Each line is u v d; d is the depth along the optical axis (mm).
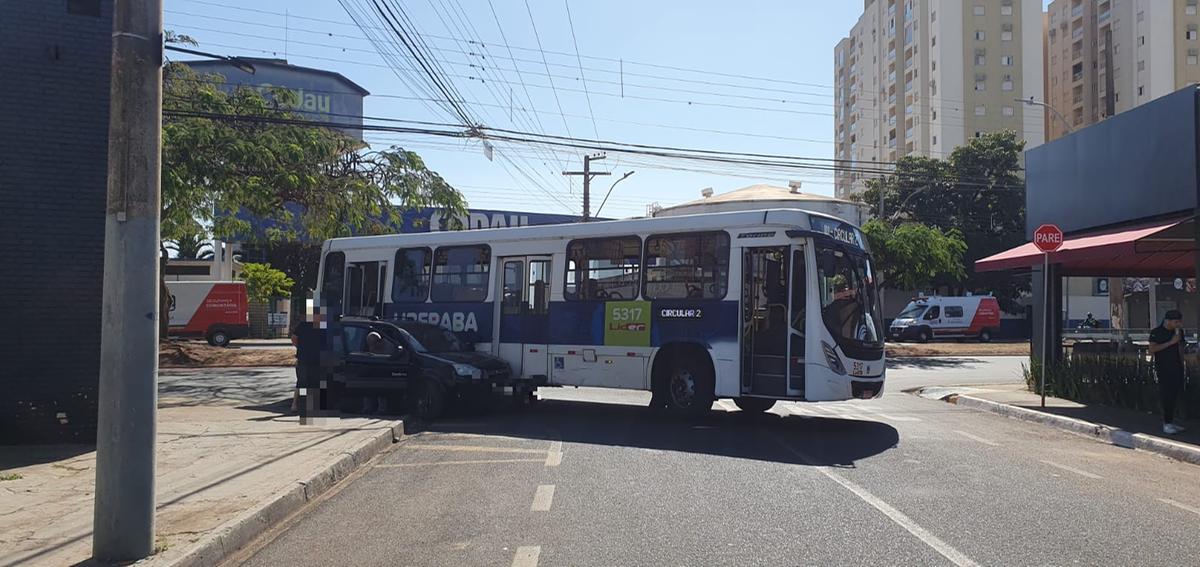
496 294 14938
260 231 36688
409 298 15977
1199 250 12789
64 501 7230
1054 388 16078
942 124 69625
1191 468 9555
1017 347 35906
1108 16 73625
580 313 13992
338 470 8898
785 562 5793
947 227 52562
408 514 7320
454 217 26312
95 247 9875
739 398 13141
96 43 9906
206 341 37000
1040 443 11250
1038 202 17578
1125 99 71562
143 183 5789
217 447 9906
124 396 5648
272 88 23719
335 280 17062
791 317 11930
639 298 13398
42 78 9680
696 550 6098
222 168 20656
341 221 24766
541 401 16250
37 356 9633
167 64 22656
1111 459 10078
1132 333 25391
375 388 13453
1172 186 13398
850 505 7480
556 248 14406
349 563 5922
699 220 12930
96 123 9883
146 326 5750
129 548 5590
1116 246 13438
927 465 9469
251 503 7109
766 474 8898
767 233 12250
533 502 7676
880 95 80938
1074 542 6301
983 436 11828
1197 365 12805
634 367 13352
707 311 12688
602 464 9531
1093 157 15664
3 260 9492
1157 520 7012
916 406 15789
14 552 5758
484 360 13633
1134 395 13984
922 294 54688
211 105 21969
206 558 5859
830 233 12445
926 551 6047
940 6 70125
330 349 13695
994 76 69875
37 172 9641
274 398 16406
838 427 12602
